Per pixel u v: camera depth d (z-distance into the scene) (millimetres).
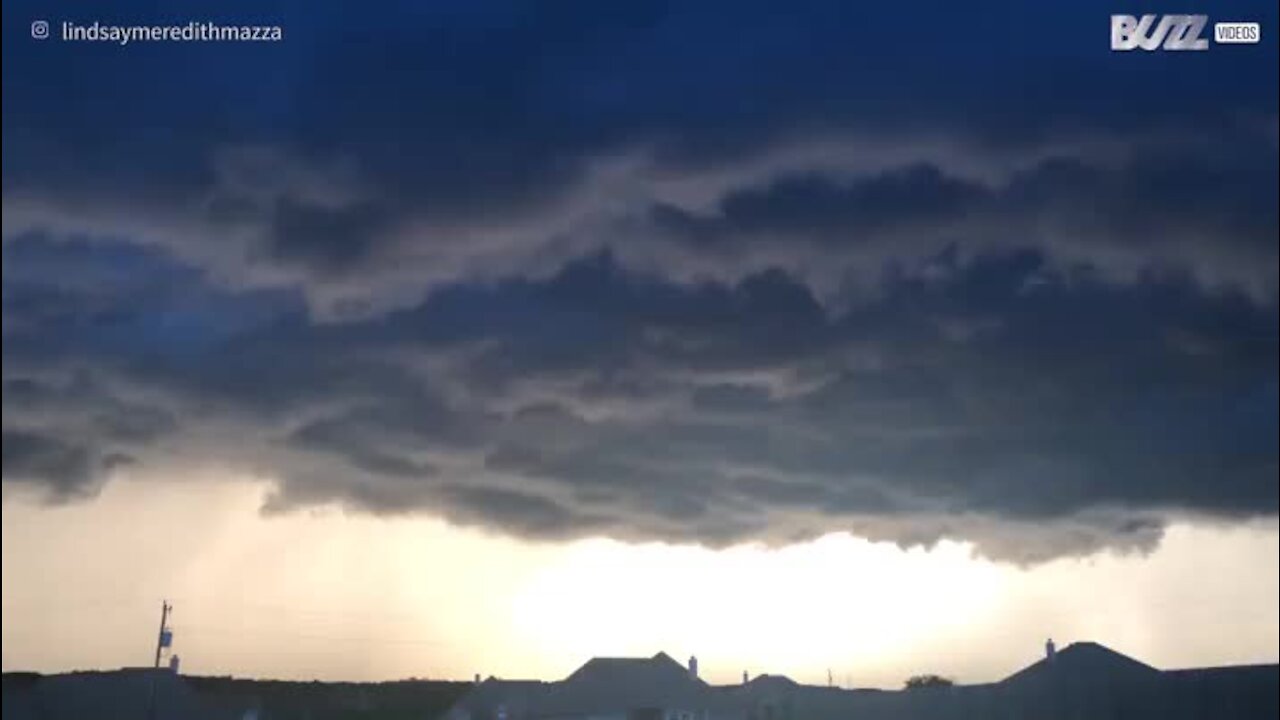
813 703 60781
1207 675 51000
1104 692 53156
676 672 67812
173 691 55938
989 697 55594
